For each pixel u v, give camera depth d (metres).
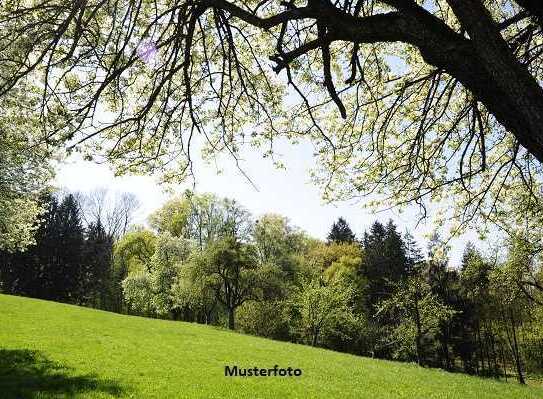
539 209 8.73
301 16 4.11
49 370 16.27
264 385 19.00
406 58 8.66
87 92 6.21
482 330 53.47
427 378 28.31
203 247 61.69
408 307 45.44
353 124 8.13
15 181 22.05
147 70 6.89
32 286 70.50
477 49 3.21
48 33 5.04
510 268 21.14
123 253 68.31
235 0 6.66
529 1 3.43
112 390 14.60
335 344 56.44
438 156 8.35
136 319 42.72
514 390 27.58
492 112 3.43
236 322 58.16
